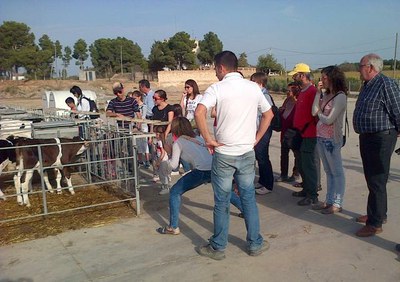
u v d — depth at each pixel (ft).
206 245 13.82
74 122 22.16
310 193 18.16
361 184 21.43
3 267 13.08
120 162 20.07
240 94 12.37
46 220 17.08
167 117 21.94
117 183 21.04
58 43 253.03
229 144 12.45
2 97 156.76
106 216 17.47
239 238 14.79
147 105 27.86
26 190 19.07
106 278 12.20
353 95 112.37
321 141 16.85
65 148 20.01
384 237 14.43
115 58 256.11
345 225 15.74
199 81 212.02
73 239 15.19
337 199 17.02
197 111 12.19
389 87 13.39
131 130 19.70
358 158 27.99
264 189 20.24
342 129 16.69
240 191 13.16
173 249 14.08
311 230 15.34
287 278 11.86
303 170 18.15
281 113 21.35
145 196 20.30
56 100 50.57
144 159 26.66
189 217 17.29
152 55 242.58
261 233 15.23
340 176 16.89
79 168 24.97
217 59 12.82
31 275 12.51
